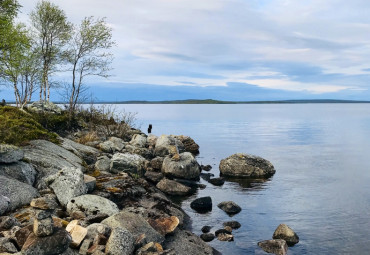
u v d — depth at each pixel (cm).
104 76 3388
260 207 1700
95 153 2062
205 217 1517
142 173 1939
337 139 5356
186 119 11331
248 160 2547
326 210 1656
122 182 1481
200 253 1059
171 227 1120
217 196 1900
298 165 2997
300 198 1881
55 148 1694
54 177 1219
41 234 732
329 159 3356
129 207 1255
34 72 3503
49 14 3497
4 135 1578
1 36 2619
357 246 1223
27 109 2641
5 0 2550
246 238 1285
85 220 989
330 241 1269
